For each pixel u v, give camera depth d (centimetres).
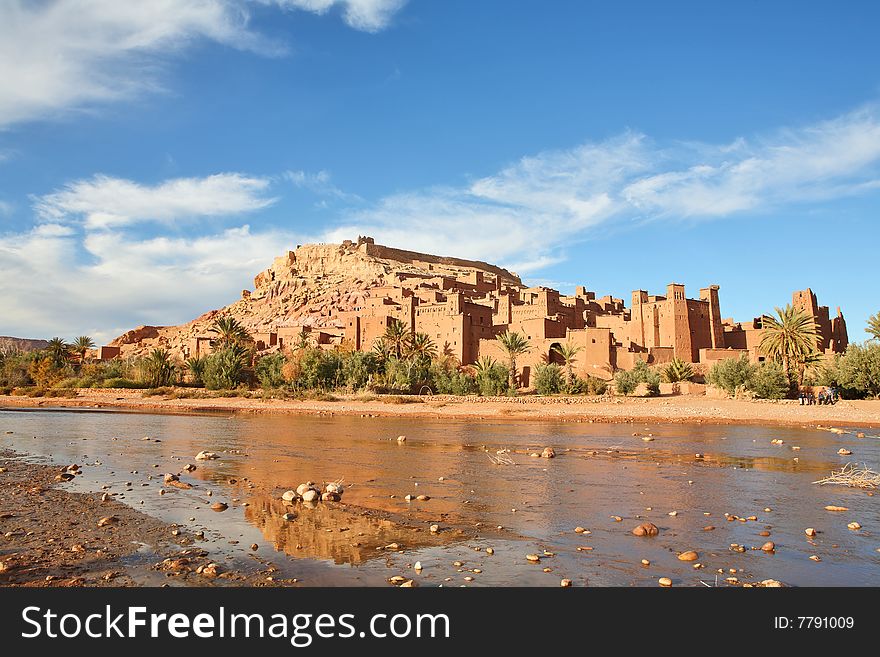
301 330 11062
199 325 16850
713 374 5694
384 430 3114
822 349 7331
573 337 7238
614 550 848
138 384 7719
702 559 808
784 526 995
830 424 3497
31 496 1221
